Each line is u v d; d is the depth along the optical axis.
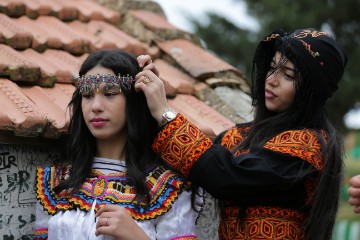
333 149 2.15
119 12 3.66
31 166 2.30
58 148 2.36
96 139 2.19
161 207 2.07
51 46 3.02
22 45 2.90
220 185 2.06
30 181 2.30
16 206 2.26
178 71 3.28
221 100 3.09
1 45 2.76
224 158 2.07
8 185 2.24
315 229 2.13
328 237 2.20
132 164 2.10
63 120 2.30
